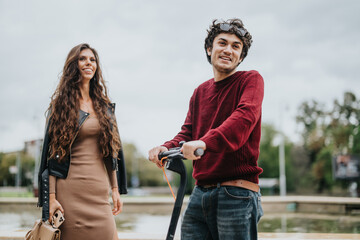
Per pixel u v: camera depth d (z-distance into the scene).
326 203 10.45
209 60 1.87
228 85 1.72
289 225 7.11
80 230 1.98
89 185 2.04
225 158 1.59
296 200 10.98
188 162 25.61
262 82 1.65
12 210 10.28
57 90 2.15
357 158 26.94
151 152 1.66
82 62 2.21
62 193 2.00
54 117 2.06
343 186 33.72
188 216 1.74
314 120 46.03
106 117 2.20
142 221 7.39
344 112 44.56
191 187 25.08
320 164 35.94
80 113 2.11
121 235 3.67
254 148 1.61
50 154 2.04
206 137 1.38
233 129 1.41
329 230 6.27
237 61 1.73
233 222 1.54
